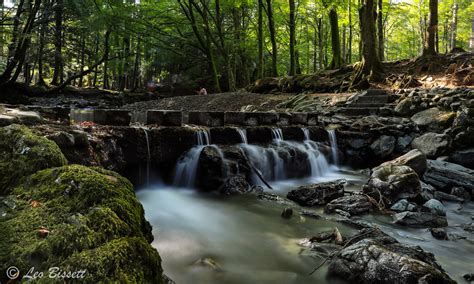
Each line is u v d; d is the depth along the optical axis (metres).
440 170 7.31
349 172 8.95
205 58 29.12
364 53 15.09
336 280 3.21
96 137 5.09
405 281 2.82
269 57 32.66
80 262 1.75
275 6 25.50
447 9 27.70
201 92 22.30
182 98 19.59
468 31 33.19
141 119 6.98
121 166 5.48
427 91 10.75
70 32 23.38
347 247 3.47
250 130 8.02
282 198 6.08
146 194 5.91
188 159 6.62
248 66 30.30
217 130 7.39
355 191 6.71
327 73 17.64
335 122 10.74
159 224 4.58
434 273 2.84
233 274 3.31
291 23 21.39
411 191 6.05
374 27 15.04
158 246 3.82
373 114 11.28
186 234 4.28
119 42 32.53
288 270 3.42
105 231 2.03
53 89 22.09
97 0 21.19
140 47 30.72
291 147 8.19
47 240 1.88
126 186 2.71
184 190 6.49
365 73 14.92
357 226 4.70
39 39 20.97
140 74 38.50
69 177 2.51
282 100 15.51
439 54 14.78
